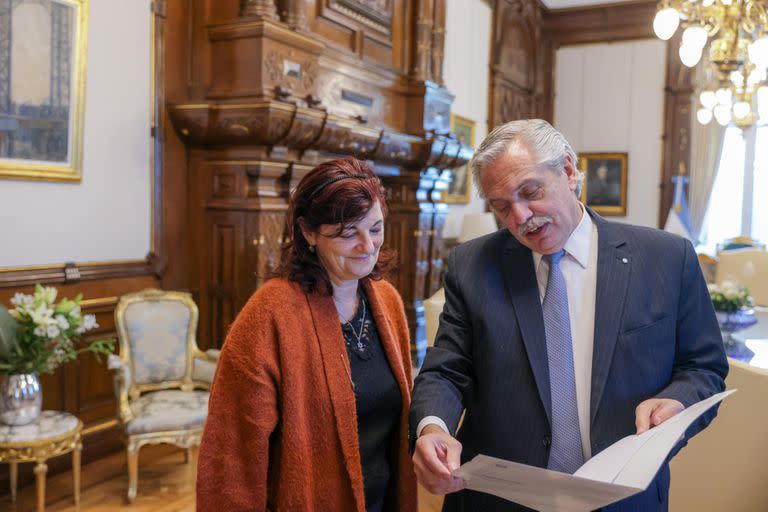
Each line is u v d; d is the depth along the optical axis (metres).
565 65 12.22
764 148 10.95
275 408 1.58
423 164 6.92
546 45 12.15
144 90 4.66
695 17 5.88
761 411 2.02
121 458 4.57
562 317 1.62
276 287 1.64
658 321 1.58
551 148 1.52
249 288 4.88
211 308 5.05
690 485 2.17
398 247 7.14
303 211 1.62
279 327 1.59
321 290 1.65
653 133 11.64
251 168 4.80
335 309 1.67
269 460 1.62
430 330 3.14
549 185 1.51
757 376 2.03
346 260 1.61
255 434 1.54
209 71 4.97
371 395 1.71
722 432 2.11
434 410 1.57
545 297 1.65
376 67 6.66
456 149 7.27
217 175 4.96
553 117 12.33
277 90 4.79
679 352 1.66
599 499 1.13
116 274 4.50
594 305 1.61
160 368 4.34
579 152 12.20
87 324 3.68
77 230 4.27
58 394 4.27
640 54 11.65
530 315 1.63
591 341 1.60
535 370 1.59
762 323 4.49
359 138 5.70
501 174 1.51
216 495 1.55
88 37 4.25
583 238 1.66
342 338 1.66
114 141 4.46
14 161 3.86
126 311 4.25
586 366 1.59
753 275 6.05
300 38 5.05
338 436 1.61
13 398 3.50
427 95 7.16
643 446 1.25
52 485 4.09
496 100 10.24
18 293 3.56
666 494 1.62
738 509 2.07
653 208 11.73
